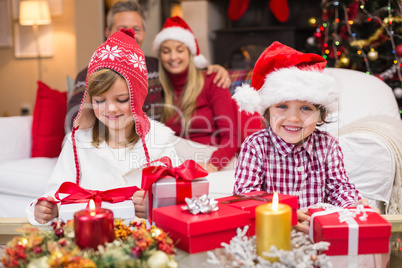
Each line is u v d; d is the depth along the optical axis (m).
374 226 0.83
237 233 0.83
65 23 4.29
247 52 3.89
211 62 3.96
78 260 0.69
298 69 1.13
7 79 4.50
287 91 1.10
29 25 4.36
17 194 1.86
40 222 1.02
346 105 1.90
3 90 4.52
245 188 1.20
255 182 1.22
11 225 1.04
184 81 2.11
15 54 4.43
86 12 3.73
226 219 0.83
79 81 1.99
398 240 0.95
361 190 1.58
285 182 1.24
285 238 0.78
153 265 0.71
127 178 1.29
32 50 4.39
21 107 4.50
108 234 0.77
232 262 0.78
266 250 0.78
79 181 1.27
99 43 3.71
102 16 3.72
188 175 0.94
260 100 1.21
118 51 1.17
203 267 0.82
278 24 4.01
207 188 0.94
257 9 4.06
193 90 2.07
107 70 1.14
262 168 1.24
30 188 1.83
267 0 4.01
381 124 1.70
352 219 0.86
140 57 1.22
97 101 1.18
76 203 1.00
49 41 4.35
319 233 0.86
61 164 1.29
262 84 1.22
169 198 0.93
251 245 0.82
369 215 0.90
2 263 0.76
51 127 2.10
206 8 3.79
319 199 1.23
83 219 0.75
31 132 2.15
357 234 0.83
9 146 2.04
